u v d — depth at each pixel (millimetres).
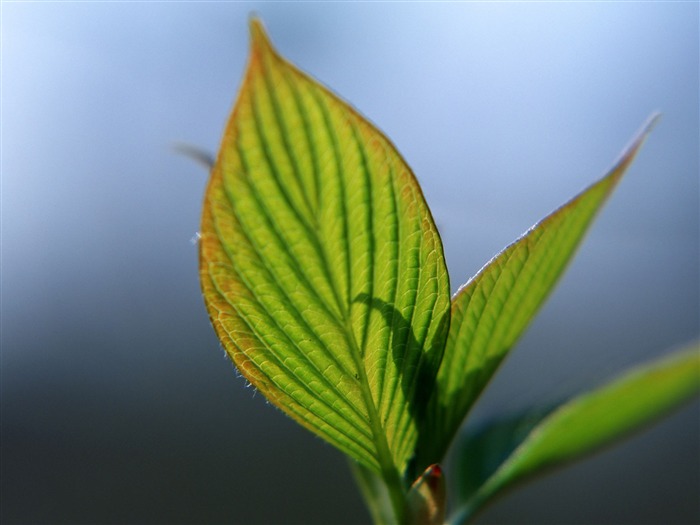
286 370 227
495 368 236
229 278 218
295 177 211
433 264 219
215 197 212
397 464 236
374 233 216
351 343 224
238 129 208
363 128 209
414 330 224
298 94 207
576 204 228
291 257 217
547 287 233
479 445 249
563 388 249
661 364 231
